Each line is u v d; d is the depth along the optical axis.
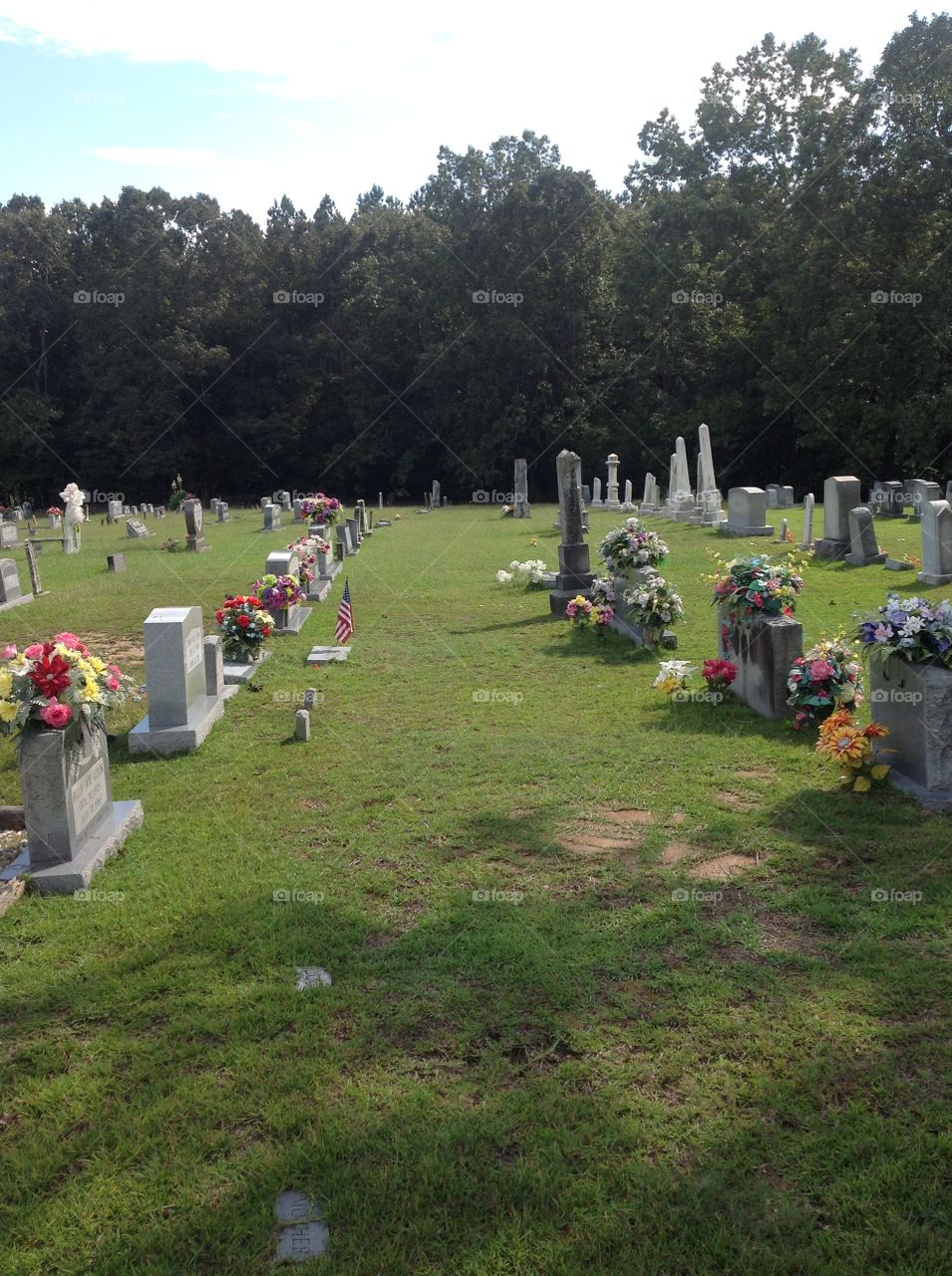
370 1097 4.58
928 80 40.72
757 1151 4.14
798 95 46.16
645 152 50.16
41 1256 3.81
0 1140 4.45
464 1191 4.01
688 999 5.24
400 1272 3.65
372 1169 4.14
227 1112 4.52
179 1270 3.71
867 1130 4.23
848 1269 3.58
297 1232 3.86
